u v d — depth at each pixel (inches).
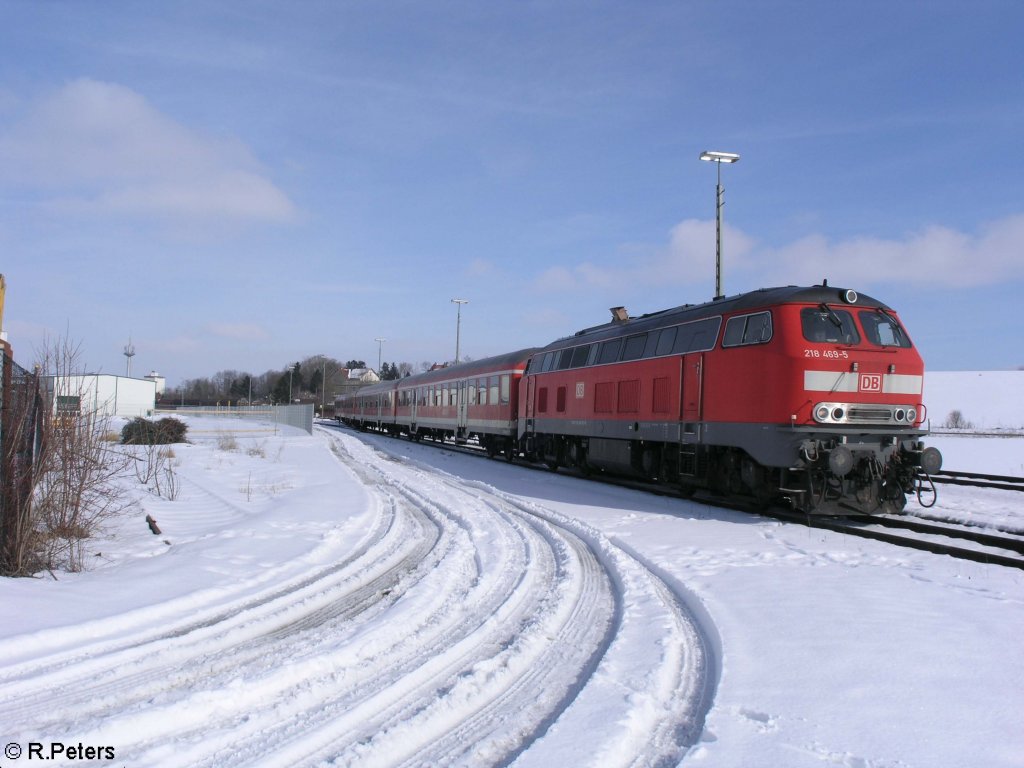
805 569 332.5
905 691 188.4
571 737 164.7
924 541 399.2
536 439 918.4
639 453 664.4
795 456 467.5
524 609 279.4
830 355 472.1
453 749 166.1
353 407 2468.0
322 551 379.6
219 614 266.2
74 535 390.6
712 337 547.2
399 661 221.5
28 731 170.2
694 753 155.6
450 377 1358.3
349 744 167.0
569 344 821.9
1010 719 172.2
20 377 349.7
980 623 245.8
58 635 231.8
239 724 174.1
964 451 1293.1
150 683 200.2
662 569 335.3
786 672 202.1
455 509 536.1
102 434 437.7
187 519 491.5
